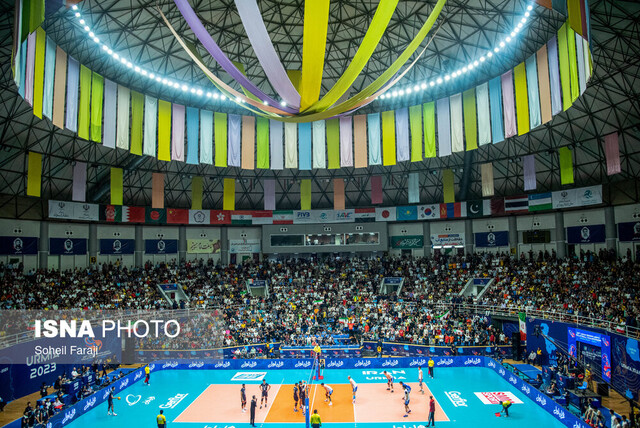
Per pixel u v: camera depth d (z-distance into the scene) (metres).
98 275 49.97
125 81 41.06
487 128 36.75
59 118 29.80
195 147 40.47
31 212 46.47
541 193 49.53
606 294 38.16
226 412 27.86
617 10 29.11
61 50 30.09
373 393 31.20
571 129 43.31
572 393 26.06
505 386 32.16
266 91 46.41
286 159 42.22
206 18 36.53
